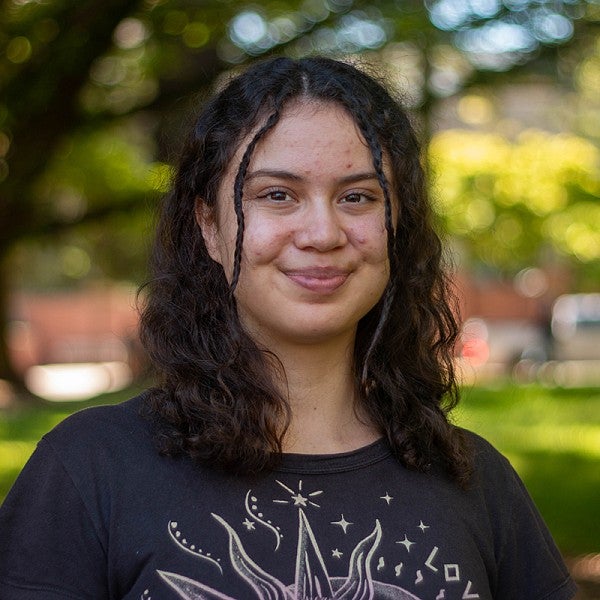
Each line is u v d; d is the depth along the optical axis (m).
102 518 2.31
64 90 8.75
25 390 17.47
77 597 2.29
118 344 31.50
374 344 2.55
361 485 2.42
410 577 2.32
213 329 2.49
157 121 10.30
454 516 2.45
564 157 13.43
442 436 2.53
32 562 2.29
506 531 2.60
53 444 2.38
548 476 8.80
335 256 2.38
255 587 2.26
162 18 8.73
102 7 8.16
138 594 2.26
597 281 18.95
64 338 31.53
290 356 2.48
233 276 2.40
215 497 2.33
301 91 2.42
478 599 2.37
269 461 2.37
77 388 24.14
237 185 2.39
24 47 8.46
